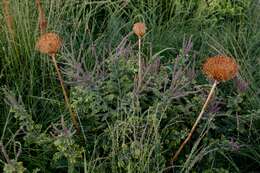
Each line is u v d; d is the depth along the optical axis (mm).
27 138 2049
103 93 2176
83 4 2900
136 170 1971
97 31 3100
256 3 3443
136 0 3414
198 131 2174
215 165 2193
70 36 2758
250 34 3213
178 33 3143
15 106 2031
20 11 2615
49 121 2361
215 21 3275
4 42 2617
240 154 2301
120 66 2270
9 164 1759
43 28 2322
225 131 2305
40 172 2156
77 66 2188
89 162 1924
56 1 2777
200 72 2650
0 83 2545
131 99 2119
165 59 2859
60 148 1934
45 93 2422
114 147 1962
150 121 2049
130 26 3135
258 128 2410
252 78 2605
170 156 2154
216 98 2262
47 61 2594
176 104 2400
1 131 2309
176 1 3297
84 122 2238
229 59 1717
